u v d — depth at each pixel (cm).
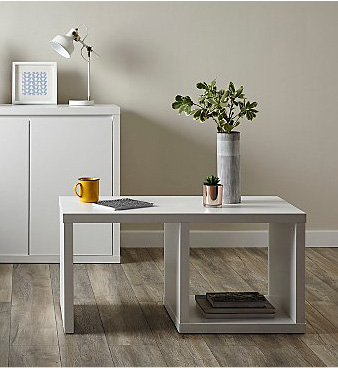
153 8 542
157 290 448
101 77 544
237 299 387
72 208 384
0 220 501
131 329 384
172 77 546
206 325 378
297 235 376
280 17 547
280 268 399
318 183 559
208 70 547
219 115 393
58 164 500
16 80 532
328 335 378
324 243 559
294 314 380
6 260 503
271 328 379
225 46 547
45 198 502
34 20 537
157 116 548
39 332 380
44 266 498
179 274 377
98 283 461
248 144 554
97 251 506
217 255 530
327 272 488
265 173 556
